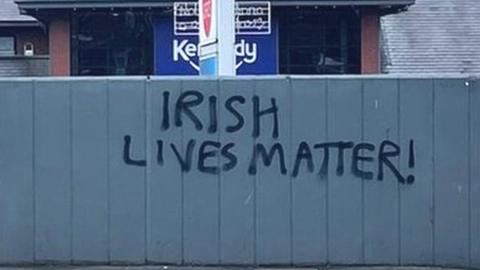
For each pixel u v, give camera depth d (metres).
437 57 28.47
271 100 10.03
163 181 10.09
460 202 10.03
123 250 10.14
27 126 10.08
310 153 10.05
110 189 10.11
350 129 10.02
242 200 10.09
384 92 10.01
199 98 10.05
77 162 10.10
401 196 10.06
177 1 21.27
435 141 10.02
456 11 30.00
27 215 10.13
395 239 10.08
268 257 10.10
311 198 10.06
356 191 10.06
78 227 10.14
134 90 10.05
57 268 10.13
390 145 10.03
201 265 10.13
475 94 9.97
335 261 10.10
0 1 36.97
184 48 21.64
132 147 10.08
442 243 10.07
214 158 10.07
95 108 10.07
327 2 21.05
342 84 10.02
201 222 10.11
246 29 21.27
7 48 36.78
